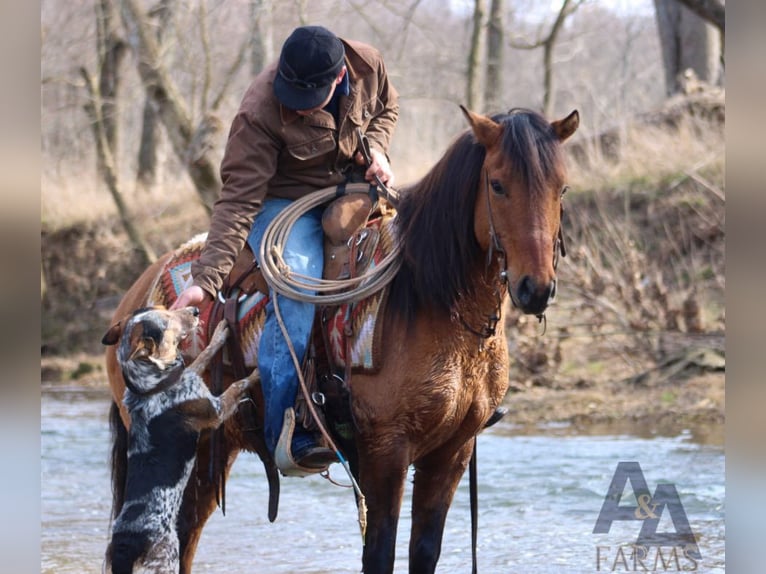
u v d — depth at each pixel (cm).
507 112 683
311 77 705
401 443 684
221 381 744
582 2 3155
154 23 2778
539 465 1381
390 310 689
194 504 743
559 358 1942
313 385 708
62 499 1313
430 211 689
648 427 1609
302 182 752
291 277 708
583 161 2605
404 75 3091
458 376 685
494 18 3145
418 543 729
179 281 775
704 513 1123
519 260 633
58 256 3067
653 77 4541
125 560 691
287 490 1359
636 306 1959
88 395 2331
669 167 2464
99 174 3356
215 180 2728
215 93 3212
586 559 985
